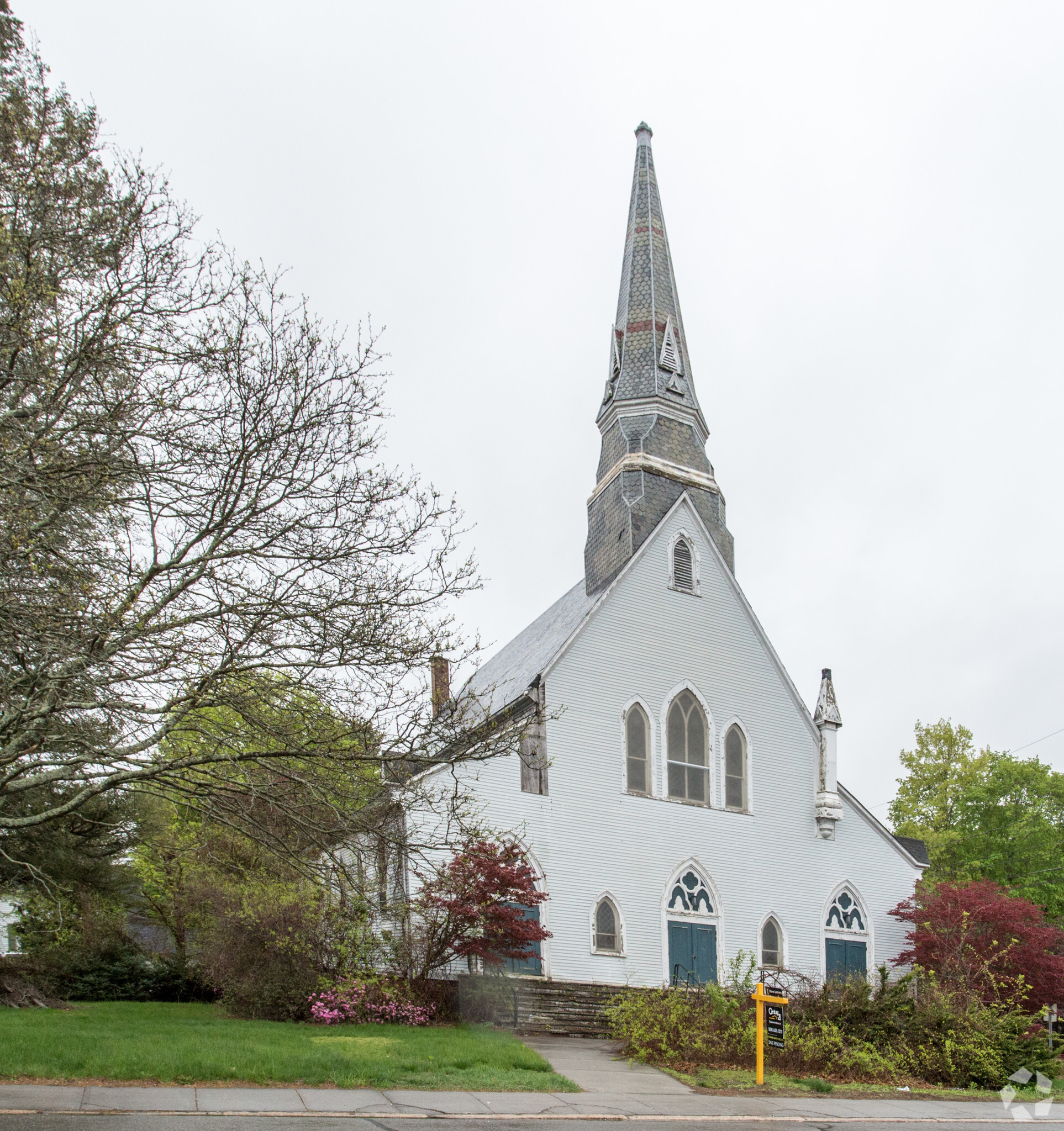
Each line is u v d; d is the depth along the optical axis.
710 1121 14.95
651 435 39.44
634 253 43.69
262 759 15.34
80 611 13.76
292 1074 15.09
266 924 23.14
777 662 37.09
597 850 31.61
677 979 28.86
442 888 22.98
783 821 35.59
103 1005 27.19
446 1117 13.55
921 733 53.78
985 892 34.03
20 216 15.90
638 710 33.97
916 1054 22.38
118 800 24.39
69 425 15.17
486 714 18.16
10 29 18.81
